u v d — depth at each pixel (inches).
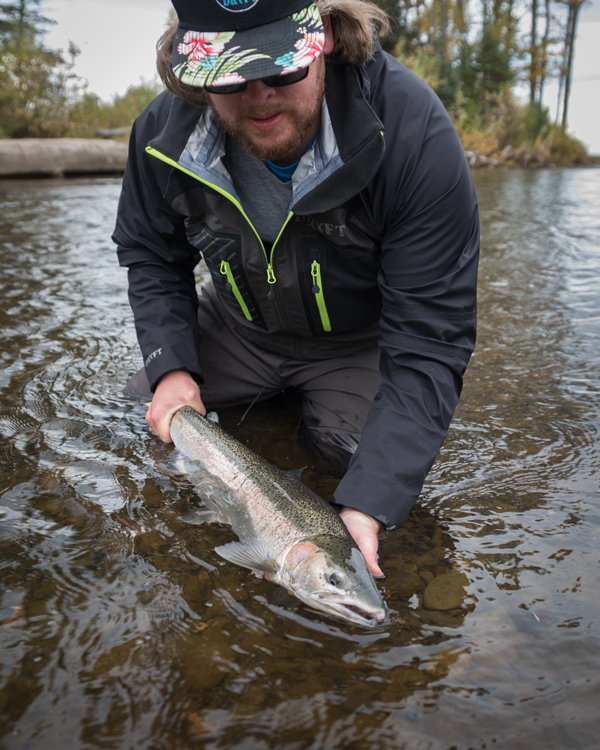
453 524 82.5
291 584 70.1
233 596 68.6
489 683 56.9
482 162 1057.5
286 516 77.5
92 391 122.3
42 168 578.2
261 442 107.4
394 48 1003.3
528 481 93.1
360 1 81.7
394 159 82.5
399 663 59.4
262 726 52.4
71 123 736.3
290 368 114.4
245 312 107.1
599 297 198.7
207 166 90.6
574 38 1665.8
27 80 711.7
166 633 62.6
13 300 181.6
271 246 95.3
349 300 99.3
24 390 121.4
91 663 58.3
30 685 55.6
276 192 91.3
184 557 75.1
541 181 705.0
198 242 102.7
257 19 74.5
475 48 1257.4
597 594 68.6
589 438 106.3
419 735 51.8
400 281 85.7
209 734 51.4
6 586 68.5
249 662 59.2
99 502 85.9
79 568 72.1
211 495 87.9
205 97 87.3
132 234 112.0
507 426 111.4
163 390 105.3
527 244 292.4
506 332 166.4
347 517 79.0
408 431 80.6
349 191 83.2
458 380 86.4
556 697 55.3
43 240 272.2
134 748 50.1
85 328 159.3
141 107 861.8
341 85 82.6
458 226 84.0
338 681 57.2
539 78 1610.5
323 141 83.5
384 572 72.9
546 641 61.8
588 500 87.8
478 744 50.9
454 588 69.7
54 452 98.8
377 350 113.2
